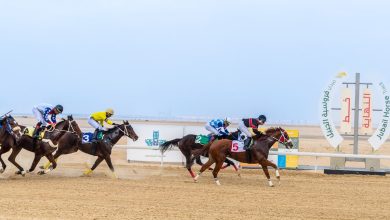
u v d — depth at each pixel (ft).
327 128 63.98
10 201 38.96
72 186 47.19
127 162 69.31
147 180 52.95
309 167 64.18
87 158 76.02
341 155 61.67
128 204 38.96
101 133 54.19
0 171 54.54
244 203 40.65
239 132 53.36
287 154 61.82
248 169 64.49
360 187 51.93
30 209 36.19
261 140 51.03
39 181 50.26
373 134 63.00
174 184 50.24
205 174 59.62
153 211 36.55
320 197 44.86
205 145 52.13
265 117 51.16
